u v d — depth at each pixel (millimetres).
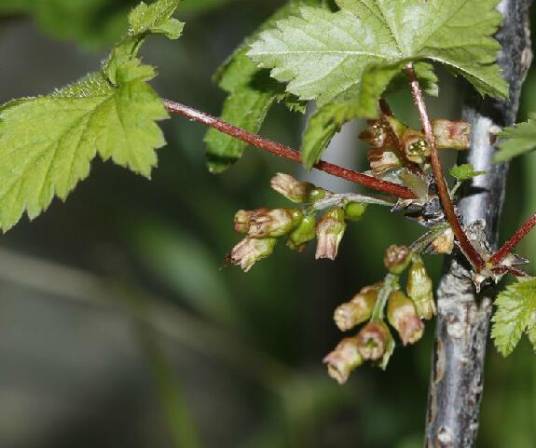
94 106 421
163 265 715
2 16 619
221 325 718
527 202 569
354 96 416
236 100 460
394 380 675
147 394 1451
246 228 428
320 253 423
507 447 589
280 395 674
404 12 417
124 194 933
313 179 674
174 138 751
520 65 443
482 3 414
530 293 422
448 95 820
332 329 674
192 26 796
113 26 610
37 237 1385
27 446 1384
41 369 1479
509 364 593
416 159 417
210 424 1353
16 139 423
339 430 668
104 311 1523
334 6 438
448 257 438
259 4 779
